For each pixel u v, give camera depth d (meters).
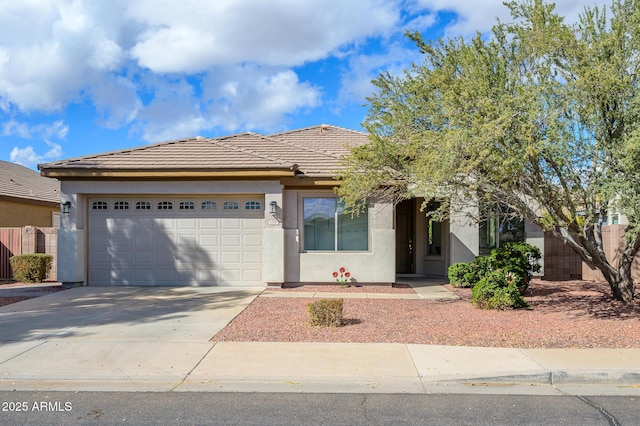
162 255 14.34
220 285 14.27
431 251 17.11
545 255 15.83
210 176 13.63
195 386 6.07
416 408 5.37
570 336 8.05
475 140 7.77
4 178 23.72
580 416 5.14
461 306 11.00
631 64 8.70
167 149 14.73
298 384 6.16
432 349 7.41
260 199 14.34
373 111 11.19
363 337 8.15
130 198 14.38
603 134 8.66
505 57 9.07
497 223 15.86
